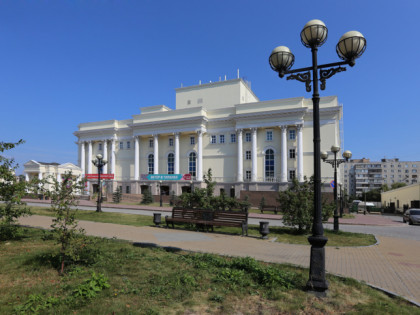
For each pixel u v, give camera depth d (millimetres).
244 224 11273
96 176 45188
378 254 9047
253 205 35469
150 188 43250
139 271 6016
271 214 27266
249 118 38781
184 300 4680
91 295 4590
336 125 36625
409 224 23359
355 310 4500
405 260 8320
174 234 11047
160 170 44938
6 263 6293
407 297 5293
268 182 36844
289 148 37219
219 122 41719
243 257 7512
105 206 31906
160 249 8164
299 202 12625
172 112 43812
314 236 5281
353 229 18141
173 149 44375
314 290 5160
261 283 5551
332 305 4711
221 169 40969
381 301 4910
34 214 16469
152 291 4926
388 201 52406
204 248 8609
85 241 6617
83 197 43312
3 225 9586
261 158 38625
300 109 35750
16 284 5141
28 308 4098
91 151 49969
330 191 34594
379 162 105750
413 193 39656
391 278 6430
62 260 6059
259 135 39062
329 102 36656
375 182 105125
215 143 41781
